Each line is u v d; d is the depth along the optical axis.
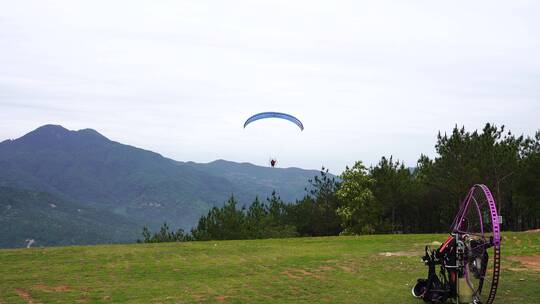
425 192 60.03
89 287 16.33
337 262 21.05
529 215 56.72
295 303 13.23
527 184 48.22
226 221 56.75
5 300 14.39
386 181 61.62
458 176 46.56
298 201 77.56
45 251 27.19
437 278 12.80
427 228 66.50
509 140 48.78
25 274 19.34
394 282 16.02
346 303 13.09
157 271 19.80
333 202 72.19
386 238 34.09
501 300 12.76
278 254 25.08
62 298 14.56
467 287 11.70
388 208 64.12
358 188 59.12
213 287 15.94
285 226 67.19
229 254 25.56
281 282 16.50
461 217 12.17
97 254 25.75
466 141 47.00
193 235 57.62
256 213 63.31
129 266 21.33
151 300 14.07
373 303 13.01
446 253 12.44
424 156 61.91
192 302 13.67
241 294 14.66
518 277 15.97
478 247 11.34
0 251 27.33
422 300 13.26
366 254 23.97
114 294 15.06
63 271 20.02
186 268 20.53
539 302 12.52
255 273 18.75
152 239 60.28
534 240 28.66
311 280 16.72
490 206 10.59
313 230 75.31
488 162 45.47
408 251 25.14
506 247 25.28
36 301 14.20
